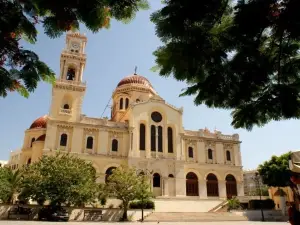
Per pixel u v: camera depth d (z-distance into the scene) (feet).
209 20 18.42
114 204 145.59
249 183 334.24
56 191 112.68
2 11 16.92
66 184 114.83
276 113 22.61
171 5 17.66
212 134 209.97
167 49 19.56
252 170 342.23
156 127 193.88
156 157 185.68
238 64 19.89
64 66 188.65
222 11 18.34
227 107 23.39
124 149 182.50
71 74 193.16
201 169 195.21
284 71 21.94
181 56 19.61
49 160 123.54
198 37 18.69
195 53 19.36
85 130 178.29
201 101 22.97
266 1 17.11
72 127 175.63
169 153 191.11
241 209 159.94
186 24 18.31
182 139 197.57
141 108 193.67
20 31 17.70
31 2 17.37
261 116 23.52
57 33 18.49
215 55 19.69
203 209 168.35
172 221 131.23
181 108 204.13
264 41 20.59
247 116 23.48
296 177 23.71
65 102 184.14
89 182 122.83
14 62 18.03
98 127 180.86
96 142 178.50
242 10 17.57
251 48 19.45
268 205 161.99
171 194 178.70
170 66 20.44
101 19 18.60
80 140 174.50
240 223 118.62
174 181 182.29
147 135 188.34
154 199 161.99
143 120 191.31
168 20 17.99
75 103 182.19
